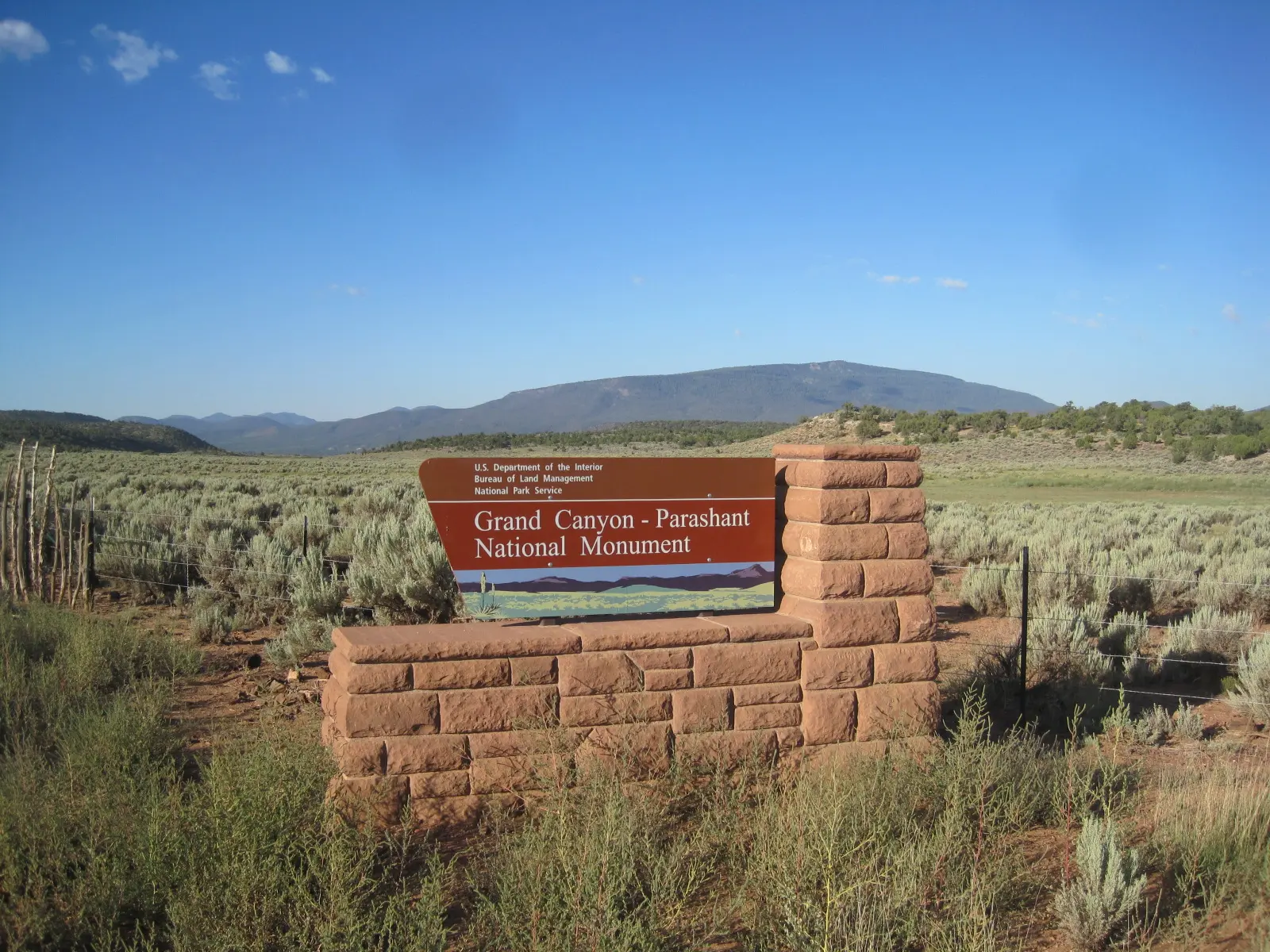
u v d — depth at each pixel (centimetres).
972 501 4656
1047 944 471
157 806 522
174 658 1033
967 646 1315
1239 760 800
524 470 672
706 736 651
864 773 617
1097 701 989
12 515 1484
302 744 606
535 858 471
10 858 476
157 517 2159
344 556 1675
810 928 434
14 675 866
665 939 433
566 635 625
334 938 415
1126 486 5894
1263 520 3031
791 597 715
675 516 700
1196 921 480
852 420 12281
